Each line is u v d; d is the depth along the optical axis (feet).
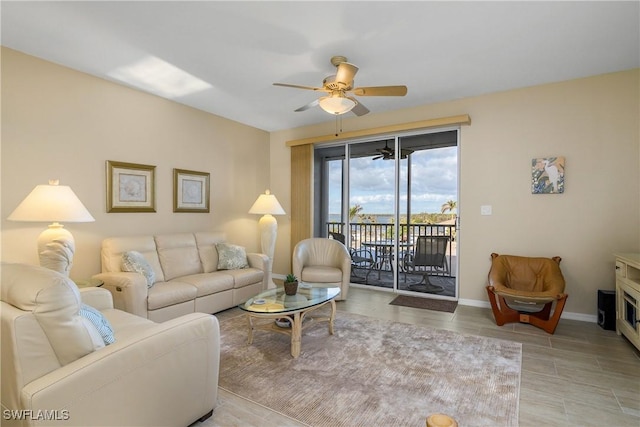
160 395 4.85
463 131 13.15
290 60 9.70
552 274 10.61
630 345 9.02
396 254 15.23
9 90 8.91
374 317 11.50
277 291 10.18
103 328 5.16
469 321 11.09
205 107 14.12
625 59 9.73
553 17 7.52
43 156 9.55
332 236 17.06
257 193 17.61
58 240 8.57
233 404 6.27
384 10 7.25
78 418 3.95
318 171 17.44
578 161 11.18
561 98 11.41
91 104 10.66
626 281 9.07
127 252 10.38
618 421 5.78
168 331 5.00
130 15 7.45
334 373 7.45
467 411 6.05
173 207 13.26
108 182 11.05
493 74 10.80
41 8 7.16
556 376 7.32
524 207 12.05
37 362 3.96
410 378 7.22
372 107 14.26
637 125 10.37
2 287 4.40
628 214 10.53
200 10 7.27
